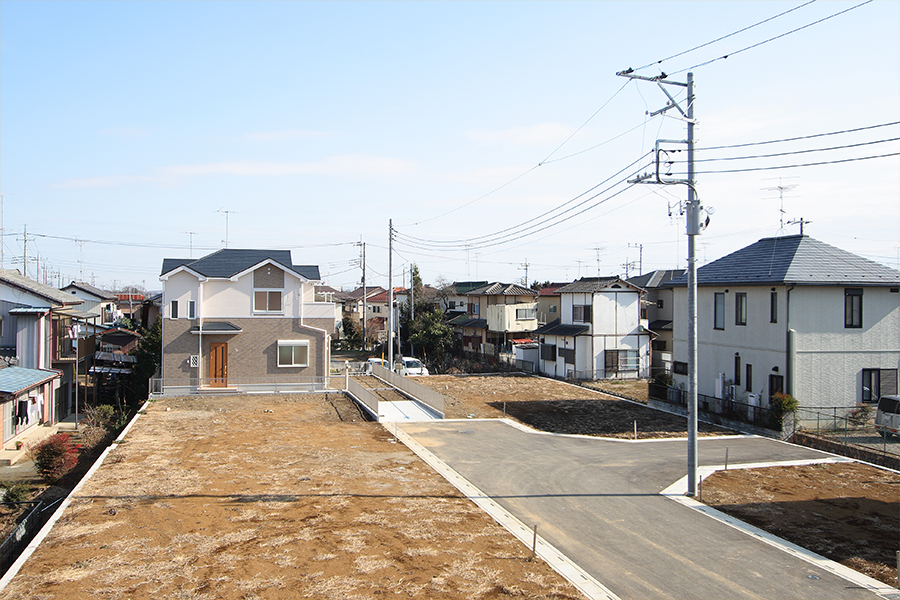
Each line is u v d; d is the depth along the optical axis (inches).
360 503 479.5
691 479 531.8
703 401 964.6
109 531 405.1
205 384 1075.9
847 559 395.9
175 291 1071.0
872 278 866.8
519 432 815.7
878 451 670.5
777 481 582.2
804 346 847.1
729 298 965.2
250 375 1094.4
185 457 618.5
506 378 1441.9
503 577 351.3
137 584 328.5
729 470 623.2
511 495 522.3
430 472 585.9
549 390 1248.2
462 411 976.3
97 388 1195.9
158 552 372.5
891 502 518.6
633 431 849.5
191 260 1157.7
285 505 468.8
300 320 1112.2
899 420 770.8
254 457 625.9
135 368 1177.4
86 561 356.8
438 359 1893.5
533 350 1708.9
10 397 842.2
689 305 541.6
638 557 392.2
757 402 889.5
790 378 840.3
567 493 534.0
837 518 476.4
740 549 409.4
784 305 852.0
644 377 1502.2
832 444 722.8
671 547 410.9
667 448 730.2
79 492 490.6
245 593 321.7
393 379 1226.0
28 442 852.6
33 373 964.0
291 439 721.6
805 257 888.9
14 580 330.6
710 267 1056.8
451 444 725.3
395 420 883.4
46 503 576.1
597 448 723.4
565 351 1528.1
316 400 1029.2
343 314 2736.2
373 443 711.7
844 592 346.9
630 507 497.7
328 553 377.4
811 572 373.7
